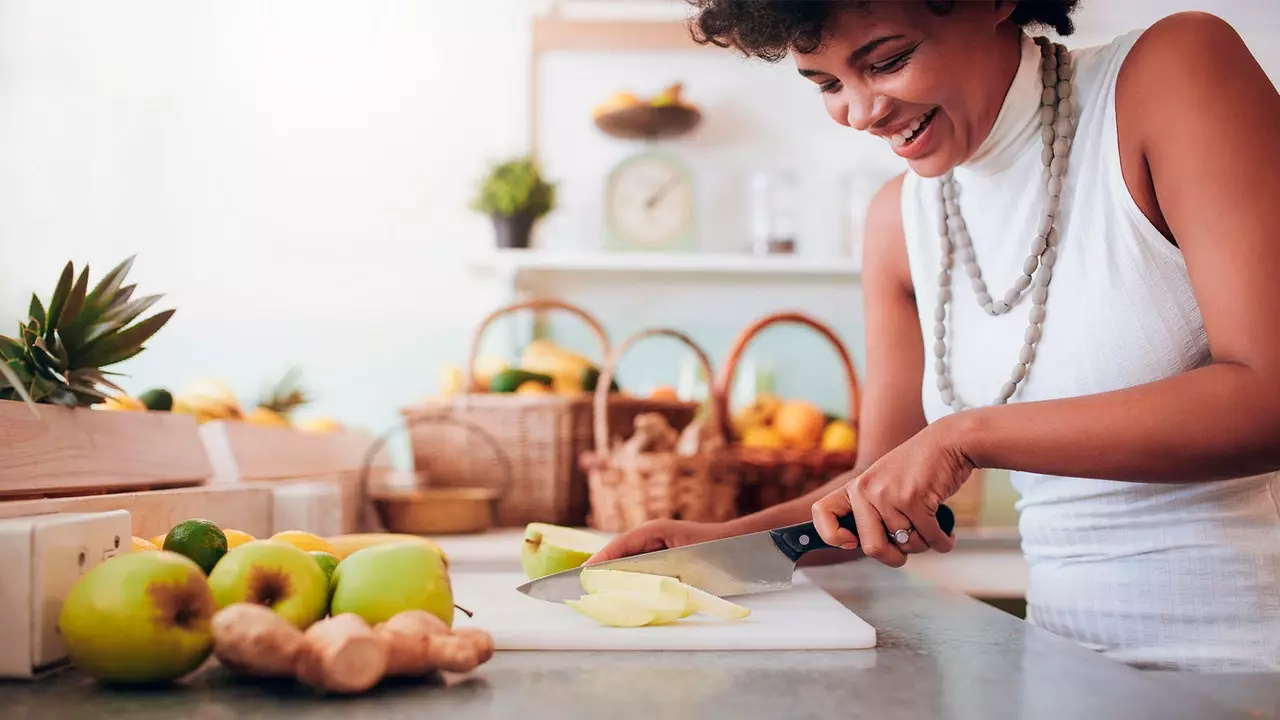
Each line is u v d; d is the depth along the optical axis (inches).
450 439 74.0
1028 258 37.5
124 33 93.2
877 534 30.6
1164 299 34.8
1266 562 35.7
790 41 31.6
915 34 31.4
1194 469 28.7
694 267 85.5
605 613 31.4
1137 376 35.9
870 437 44.9
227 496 41.1
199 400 56.9
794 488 66.7
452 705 23.4
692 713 22.8
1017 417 30.4
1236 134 30.2
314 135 93.5
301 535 33.4
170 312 36.3
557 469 72.6
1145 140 33.0
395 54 93.5
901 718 22.5
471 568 48.3
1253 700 26.1
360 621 24.0
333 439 69.6
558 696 24.4
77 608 23.7
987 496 92.2
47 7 92.8
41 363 33.8
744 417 74.3
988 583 69.7
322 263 92.9
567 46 92.0
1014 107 35.8
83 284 34.1
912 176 42.8
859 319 93.3
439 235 93.3
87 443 34.8
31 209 92.2
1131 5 79.3
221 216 92.9
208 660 27.6
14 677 25.0
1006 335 39.1
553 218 92.5
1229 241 29.2
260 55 93.5
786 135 93.5
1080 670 27.5
